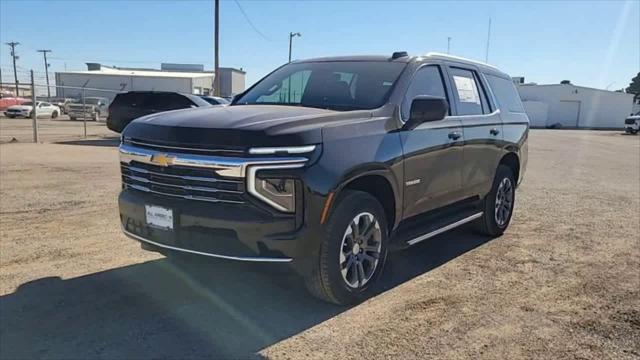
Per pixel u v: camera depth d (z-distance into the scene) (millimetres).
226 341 3428
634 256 5582
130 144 3936
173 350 3289
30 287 4238
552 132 45094
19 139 17875
